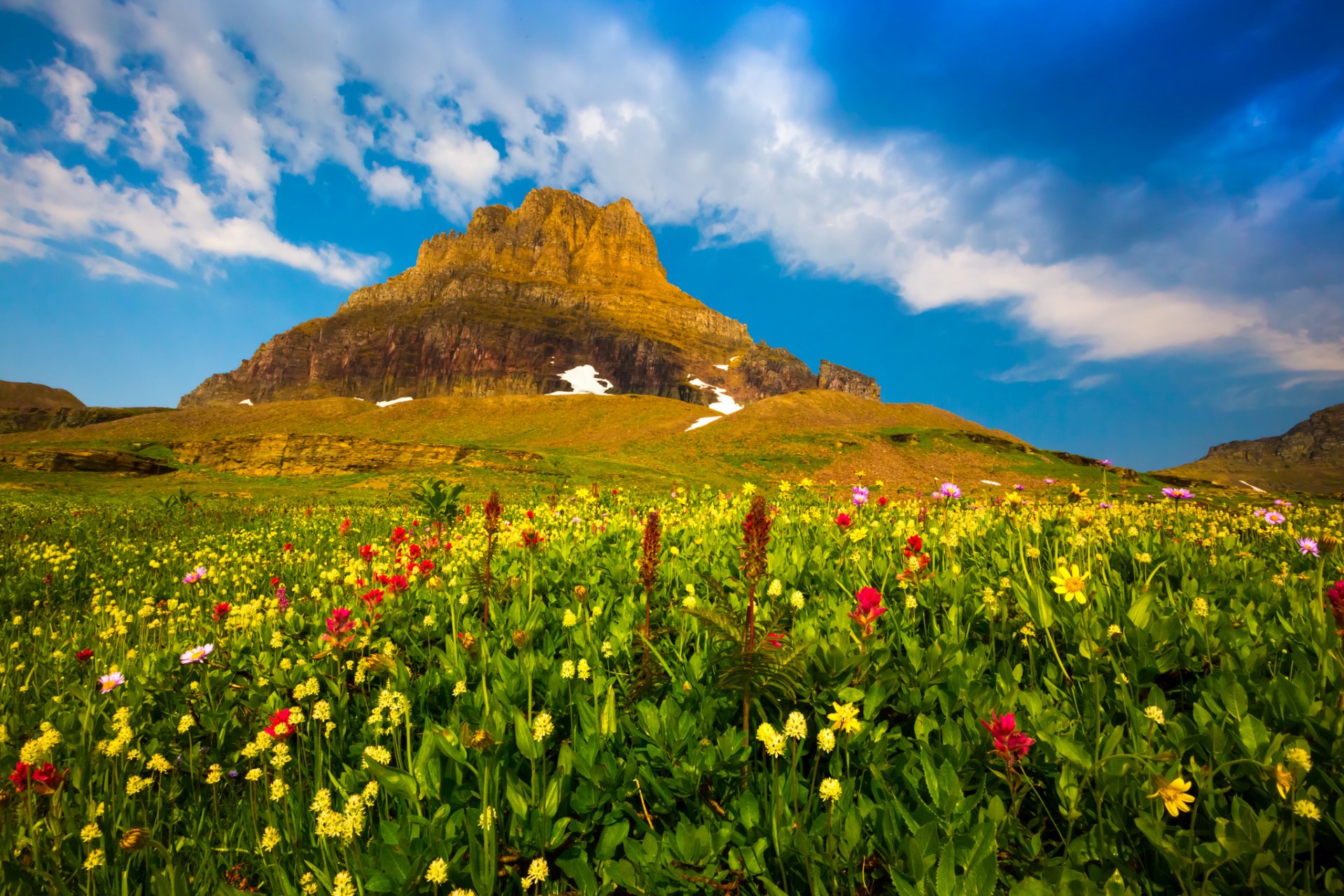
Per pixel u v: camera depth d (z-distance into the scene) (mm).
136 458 68500
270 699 2975
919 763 2055
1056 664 2627
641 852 1868
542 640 3305
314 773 2375
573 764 2088
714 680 2484
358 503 28500
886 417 142000
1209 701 2094
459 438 139375
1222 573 3602
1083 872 1660
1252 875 1454
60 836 2090
